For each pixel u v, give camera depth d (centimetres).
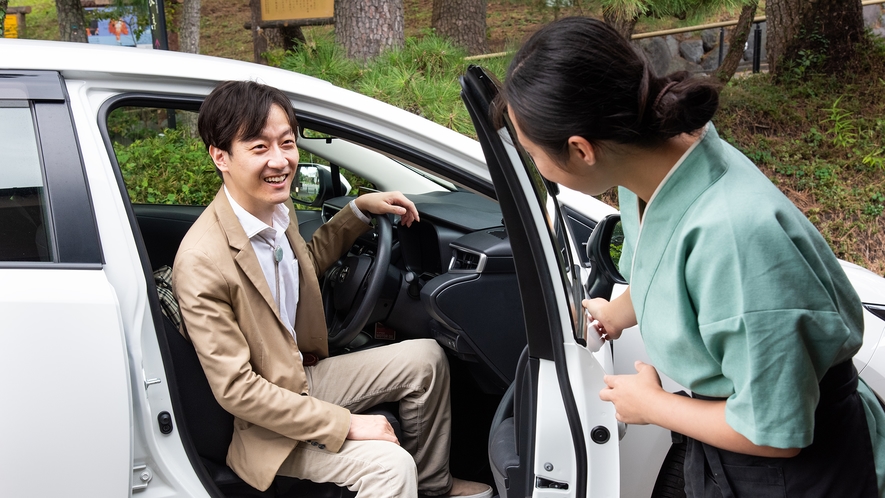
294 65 497
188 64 168
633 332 183
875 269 508
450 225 217
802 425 103
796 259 100
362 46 553
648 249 114
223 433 175
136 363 145
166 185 387
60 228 143
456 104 442
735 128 620
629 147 106
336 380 195
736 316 101
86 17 598
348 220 212
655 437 178
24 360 134
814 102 654
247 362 162
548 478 143
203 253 161
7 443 133
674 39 864
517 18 919
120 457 140
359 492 170
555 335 138
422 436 199
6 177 143
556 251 135
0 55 151
